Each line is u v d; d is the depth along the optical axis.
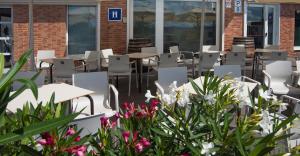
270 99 2.71
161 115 2.55
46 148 2.06
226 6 14.40
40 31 12.39
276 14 15.41
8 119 2.34
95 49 13.16
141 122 2.53
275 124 2.42
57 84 5.60
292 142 3.67
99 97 6.23
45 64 10.59
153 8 13.68
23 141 2.30
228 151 2.19
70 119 1.80
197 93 2.75
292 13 15.59
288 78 7.73
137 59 10.11
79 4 12.75
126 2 13.30
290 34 15.63
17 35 12.24
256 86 5.71
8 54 12.29
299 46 15.84
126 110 2.66
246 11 14.80
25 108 2.61
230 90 2.99
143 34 13.66
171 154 2.33
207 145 2.17
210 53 9.84
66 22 12.73
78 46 12.99
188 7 14.07
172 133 2.41
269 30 15.41
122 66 9.41
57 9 12.55
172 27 13.98
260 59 11.55
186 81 6.89
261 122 2.32
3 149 2.08
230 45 14.61
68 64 8.71
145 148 2.21
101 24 13.13
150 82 11.25
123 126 2.54
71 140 2.09
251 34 15.14
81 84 6.12
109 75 9.70
